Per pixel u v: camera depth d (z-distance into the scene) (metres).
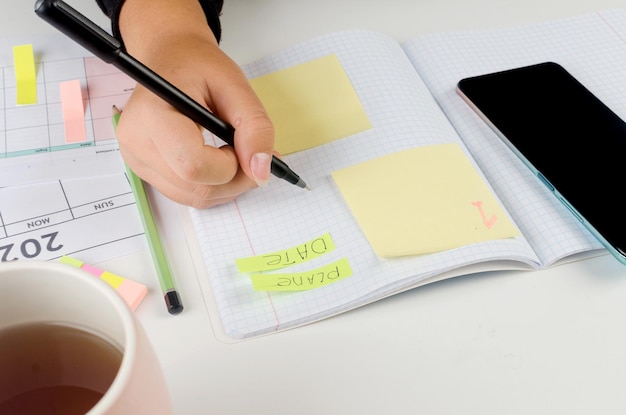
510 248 0.54
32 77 0.69
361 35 0.72
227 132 0.53
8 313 0.31
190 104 0.50
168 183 0.56
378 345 0.50
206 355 0.49
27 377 0.32
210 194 0.56
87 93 0.68
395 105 0.65
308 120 0.64
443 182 0.59
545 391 0.48
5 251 0.54
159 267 0.53
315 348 0.50
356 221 0.57
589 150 0.61
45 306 0.31
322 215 0.58
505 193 0.60
